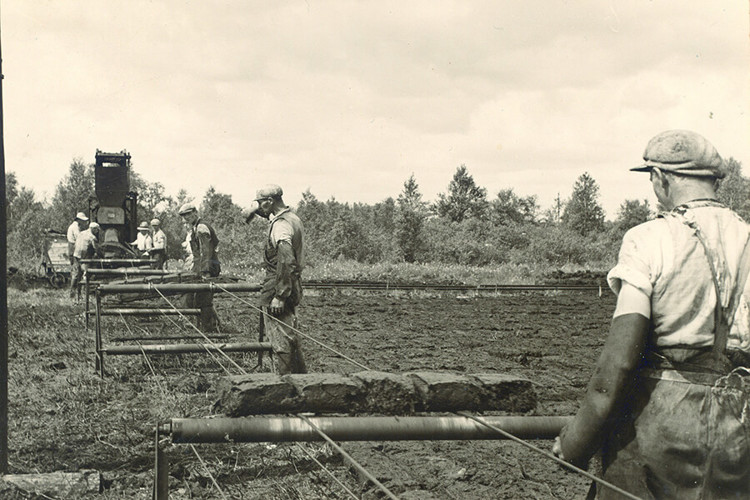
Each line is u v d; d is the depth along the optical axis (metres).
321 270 32.97
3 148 5.16
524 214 92.12
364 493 4.79
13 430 6.23
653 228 2.33
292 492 4.76
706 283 2.23
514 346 11.76
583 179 67.31
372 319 16.09
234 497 4.70
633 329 2.22
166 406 7.07
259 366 9.06
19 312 14.70
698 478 2.18
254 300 18.91
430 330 14.05
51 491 4.85
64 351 10.24
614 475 2.32
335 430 2.77
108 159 22.23
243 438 2.78
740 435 2.18
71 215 50.44
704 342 2.22
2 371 5.03
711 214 2.33
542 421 2.84
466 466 5.39
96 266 18.41
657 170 2.48
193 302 11.12
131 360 9.48
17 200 50.72
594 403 2.22
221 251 40.31
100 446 5.80
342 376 2.94
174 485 4.97
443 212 92.69
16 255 44.03
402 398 2.86
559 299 22.75
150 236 21.83
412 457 5.60
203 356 9.71
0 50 5.20
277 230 7.34
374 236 62.22
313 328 14.20
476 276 31.66
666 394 2.23
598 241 56.31
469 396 2.91
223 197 60.53
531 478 5.14
